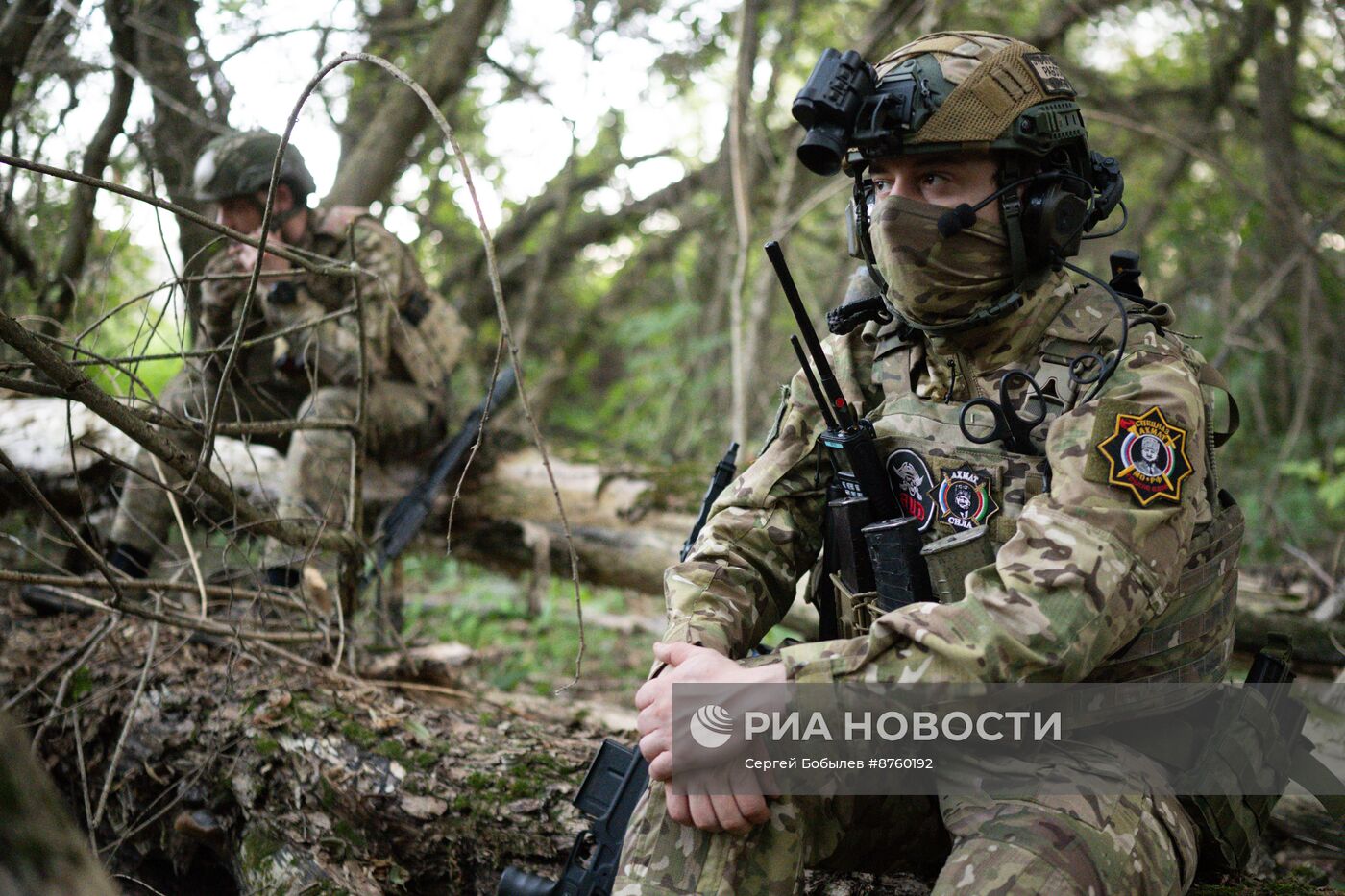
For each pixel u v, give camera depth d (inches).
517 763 93.0
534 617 170.4
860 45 215.0
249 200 141.5
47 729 110.1
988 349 65.3
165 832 104.0
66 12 166.4
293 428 105.3
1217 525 64.2
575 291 368.5
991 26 265.3
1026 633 55.8
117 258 170.1
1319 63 261.7
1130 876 56.0
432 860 90.1
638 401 332.5
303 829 94.2
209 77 183.9
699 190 313.9
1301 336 252.2
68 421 83.7
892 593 65.1
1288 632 128.4
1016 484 62.6
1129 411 58.6
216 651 111.4
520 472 165.2
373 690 105.3
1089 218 67.6
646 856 61.2
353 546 116.8
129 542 133.8
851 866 69.0
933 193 63.8
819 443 73.0
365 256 148.6
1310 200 273.6
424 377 154.2
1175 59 310.8
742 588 70.2
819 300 292.5
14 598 132.3
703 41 263.4
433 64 207.9
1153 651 62.2
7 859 26.1
